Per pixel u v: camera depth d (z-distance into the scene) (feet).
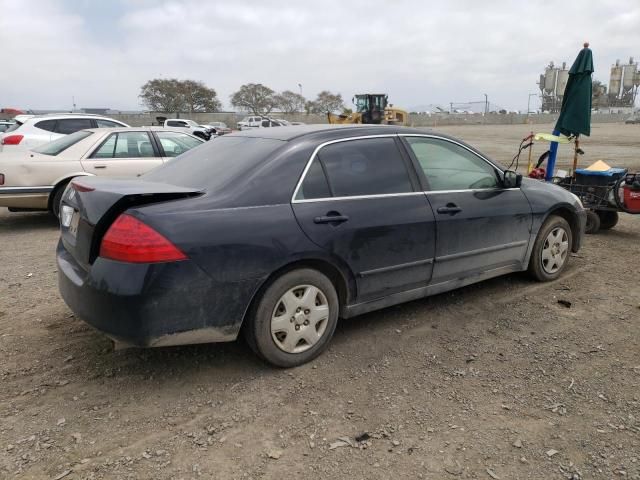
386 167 12.42
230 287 9.87
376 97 137.49
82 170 24.75
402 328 13.15
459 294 15.49
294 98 321.11
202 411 9.59
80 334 12.69
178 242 9.32
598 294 15.55
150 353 11.73
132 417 9.37
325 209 11.09
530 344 12.30
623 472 7.97
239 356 11.62
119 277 9.14
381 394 10.18
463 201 13.53
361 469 8.09
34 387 10.28
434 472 8.02
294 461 8.28
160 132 27.48
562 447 8.58
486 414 9.51
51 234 24.39
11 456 8.27
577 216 17.06
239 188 10.44
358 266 11.61
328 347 12.07
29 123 36.52
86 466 8.10
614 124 244.01
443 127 227.20
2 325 13.19
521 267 15.65
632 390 10.28
